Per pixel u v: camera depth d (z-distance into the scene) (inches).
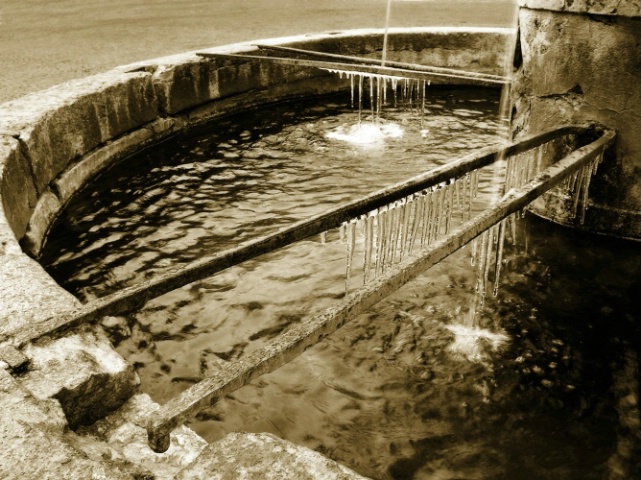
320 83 399.2
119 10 660.1
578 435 125.3
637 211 193.9
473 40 419.8
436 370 143.7
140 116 294.2
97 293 177.5
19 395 82.4
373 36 409.4
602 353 149.1
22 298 106.9
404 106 372.5
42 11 660.7
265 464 69.6
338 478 67.7
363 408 132.6
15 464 69.9
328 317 93.4
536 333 156.1
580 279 179.5
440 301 169.2
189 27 524.1
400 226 133.5
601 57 181.0
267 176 258.8
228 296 173.6
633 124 183.2
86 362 95.0
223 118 348.2
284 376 141.6
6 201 177.5
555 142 198.7
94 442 86.4
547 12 189.9
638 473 116.3
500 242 155.2
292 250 197.0
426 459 119.5
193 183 253.0
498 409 132.0
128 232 211.9
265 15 602.2
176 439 92.9
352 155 282.0
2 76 343.6
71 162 243.3
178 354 151.4
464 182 144.6
